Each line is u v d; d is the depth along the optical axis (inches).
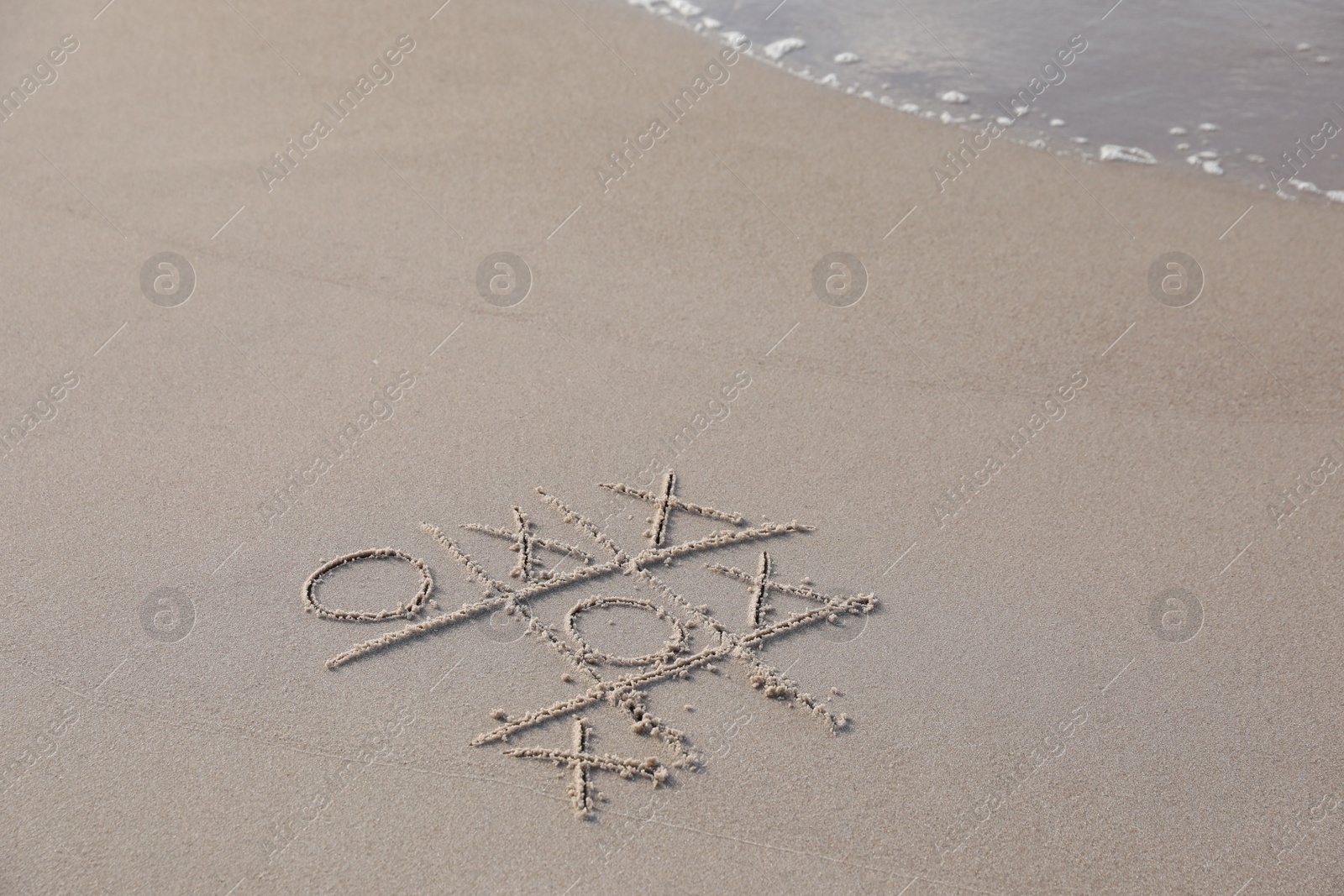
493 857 127.4
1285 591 164.2
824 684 148.5
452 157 259.9
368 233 235.9
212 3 322.3
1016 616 159.2
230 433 187.5
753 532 171.3
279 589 159.2
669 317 215.9
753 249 234.4
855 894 125.5
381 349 206.5
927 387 201.3
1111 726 144.3
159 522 169.8
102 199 244.2
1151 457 187.9
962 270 229.3
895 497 178.7
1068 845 131.3
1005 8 317.1
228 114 273.7
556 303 219.0
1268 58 289.4
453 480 179.0
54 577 160.2
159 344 206.4
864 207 246.5
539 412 193.3
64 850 127.3
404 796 133.5
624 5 323.3
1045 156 262.2
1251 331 214.5
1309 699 148.6
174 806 132.0
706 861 128.1
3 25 310.0
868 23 313.4
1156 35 301.3
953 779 137.5
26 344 205.5
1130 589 163.8
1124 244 236.1
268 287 220.8
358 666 148.5
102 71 290.4
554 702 144.8
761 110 278.2
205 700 143.9
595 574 163.5
